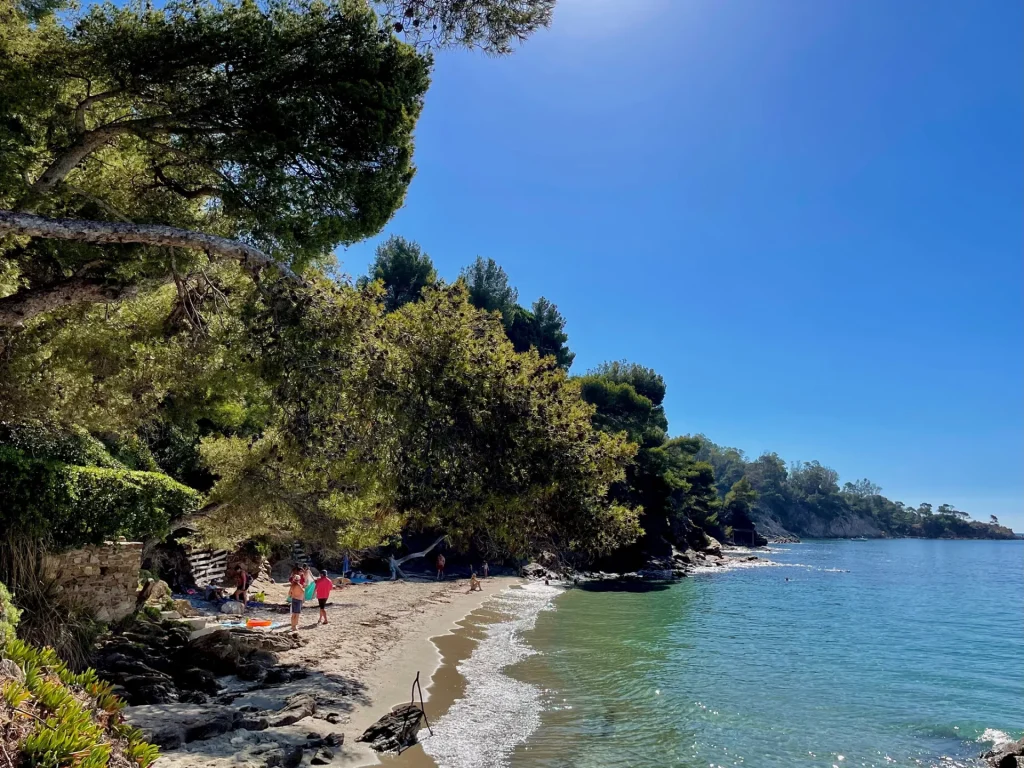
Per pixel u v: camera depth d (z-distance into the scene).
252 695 13.40
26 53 9.82
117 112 11.55
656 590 48.03
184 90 10.62
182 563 26.02
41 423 14.48
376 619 25.62
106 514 13.45
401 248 73.88
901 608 41.44
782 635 29.31
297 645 18.66
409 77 11.78
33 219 8.41
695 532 87.12
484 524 12.29
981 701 18.81
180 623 16.59
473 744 12.53
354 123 11.09
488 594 38.84
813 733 15.20
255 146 10.49
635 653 23.25
